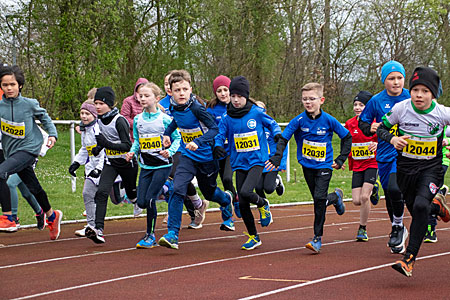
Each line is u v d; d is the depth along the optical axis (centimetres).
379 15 3753
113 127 824
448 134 629
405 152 605
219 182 1811
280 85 3553
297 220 1125
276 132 770
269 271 623
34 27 2788
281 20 3372
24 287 562
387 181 761
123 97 3077
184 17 2973
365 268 632
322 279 577
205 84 3247
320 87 766
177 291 536
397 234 729
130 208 1281
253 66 3378
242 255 731
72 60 2788
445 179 2083
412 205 618
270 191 865
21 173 836
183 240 873
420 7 3631
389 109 753
